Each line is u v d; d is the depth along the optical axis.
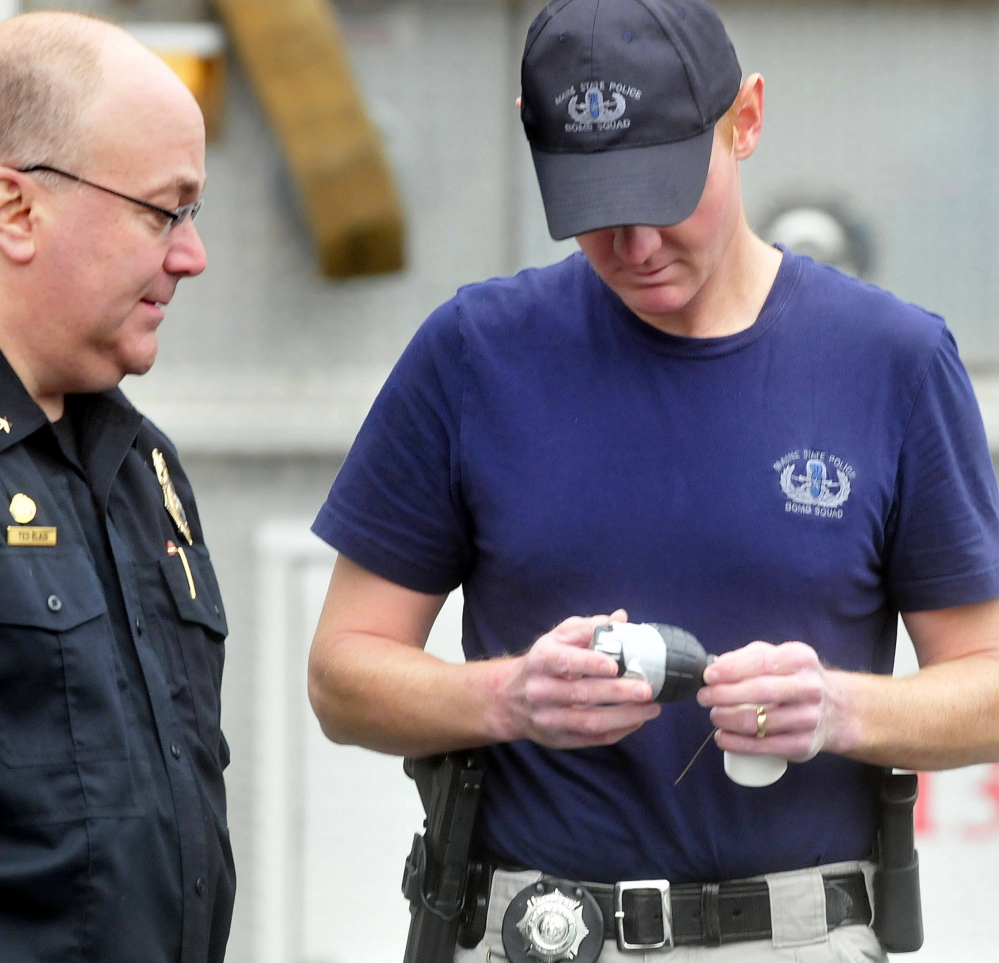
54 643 7.65
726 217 8.41
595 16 8.29
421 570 9.14
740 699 7.73
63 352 8.29
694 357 8.64
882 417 8.66
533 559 8.63
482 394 8.81
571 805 8.64
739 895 8.58
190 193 8.45
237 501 17.23
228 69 17.00
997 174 17.36
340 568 9.39
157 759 8.16
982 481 8.88
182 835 8.16
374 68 17.11
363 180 17.05
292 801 16.70
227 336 17.36
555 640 7.84
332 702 9.12
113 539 8.34
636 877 8.59
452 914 8.88
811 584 8.51
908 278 17.44
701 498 8.52
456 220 17.28
